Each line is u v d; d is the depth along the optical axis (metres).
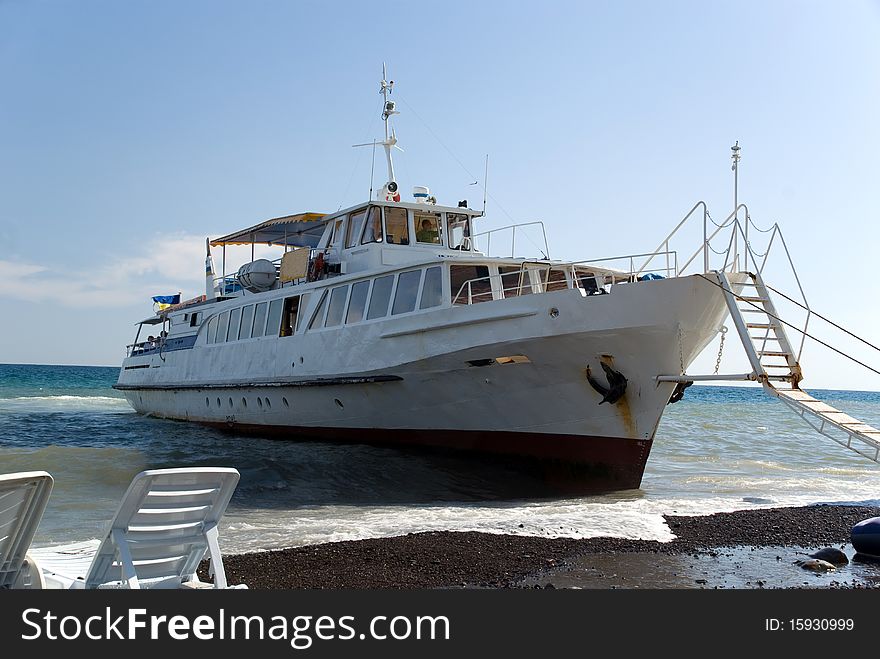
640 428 14.20
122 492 13.70
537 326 13.91
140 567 5.66
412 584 7.66
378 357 16.44
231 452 18.11
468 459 16.12
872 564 9.19
